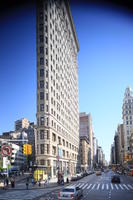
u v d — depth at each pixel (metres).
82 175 78.25
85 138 196.50
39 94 76.25
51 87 80.25
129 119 170.75
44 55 79.00
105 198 27.55
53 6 91.06
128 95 175.75
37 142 73.12
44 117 73.81
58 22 98.12
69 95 114.38
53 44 87.12
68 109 110.12
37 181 55.38
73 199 23.14
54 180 63.84
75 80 140.00
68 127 107.88
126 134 169.25
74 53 139.25
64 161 94.44
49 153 72.38
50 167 71.44
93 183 53.34
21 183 55.41
